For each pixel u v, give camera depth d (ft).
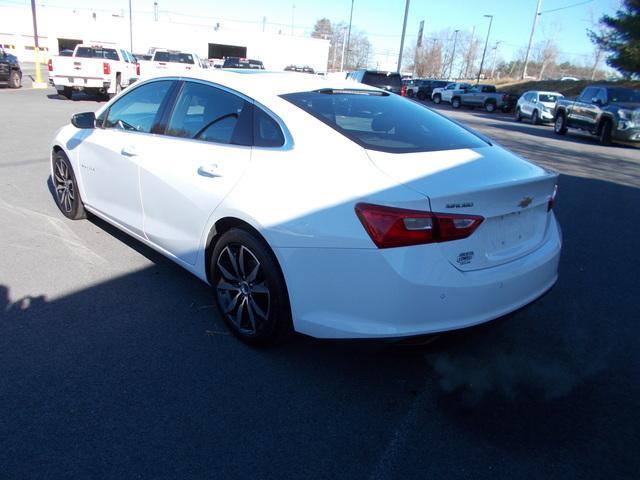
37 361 9.88
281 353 10.61
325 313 8.98
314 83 11.82
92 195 15.57
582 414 9.35
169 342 10.77
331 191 8.80
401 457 8.09
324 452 8.09
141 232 13.33
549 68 265.13
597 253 18.26
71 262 14.40
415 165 9.04
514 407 9.43
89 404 8.80
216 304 12.14
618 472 8.03
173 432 8.29
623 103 53.93
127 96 14.30
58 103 55.62
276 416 8.81
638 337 12.27
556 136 61.62
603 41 99.14
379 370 10.28
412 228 8.12
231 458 7.86
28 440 7.95
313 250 8.81
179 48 185.78
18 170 24.30
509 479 7.80
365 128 10.23
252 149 10.31
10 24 186.19
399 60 91.40
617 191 29.22
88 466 7.54
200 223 11.05
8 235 16.11
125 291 12.89
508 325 12.59
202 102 11.84
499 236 9.18
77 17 185.68
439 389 9.84
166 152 12.05
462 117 85.15
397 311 8.33
